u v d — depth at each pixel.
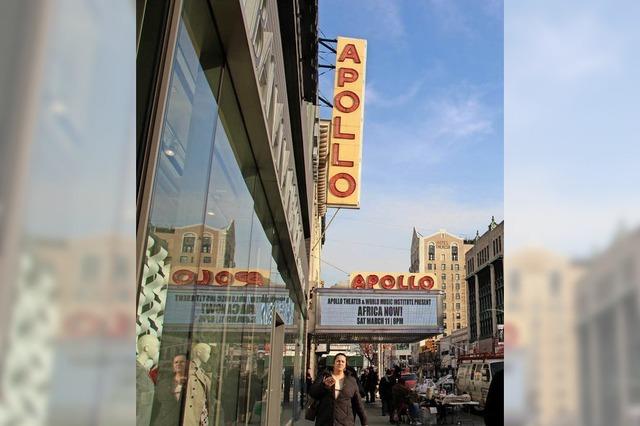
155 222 2.41
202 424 3.73
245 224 5.45
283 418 11.09
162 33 2.29
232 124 4.51
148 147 2.16
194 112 3.11
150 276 2.42
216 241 4.05
